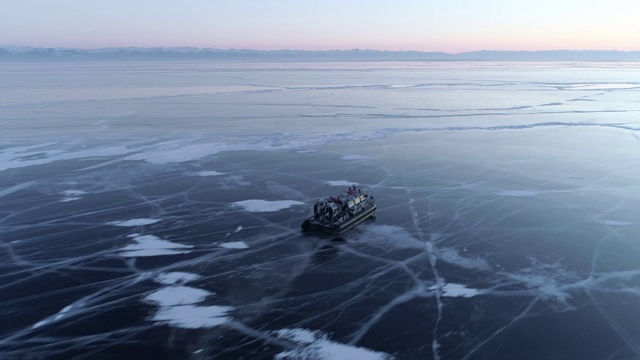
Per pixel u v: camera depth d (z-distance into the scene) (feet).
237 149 157.79
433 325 60.75
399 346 56.70
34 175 126.52
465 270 75.10
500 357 54.44
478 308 64.44
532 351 55.42
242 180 123.34
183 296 67.82
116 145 161.68
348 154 151.53
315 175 128.06
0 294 68.59
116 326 60.95
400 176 127.03
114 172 129.70
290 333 59.31
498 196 110.11
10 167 133.80
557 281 71.31
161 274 74.08
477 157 147.64
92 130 187.62
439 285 70.54
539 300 66.18
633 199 107.45
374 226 92.99
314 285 70.85
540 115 231.50
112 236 87.97
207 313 63.72
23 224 93.76
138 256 80.07
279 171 131.85
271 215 98.78
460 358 54.39
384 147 161.89
